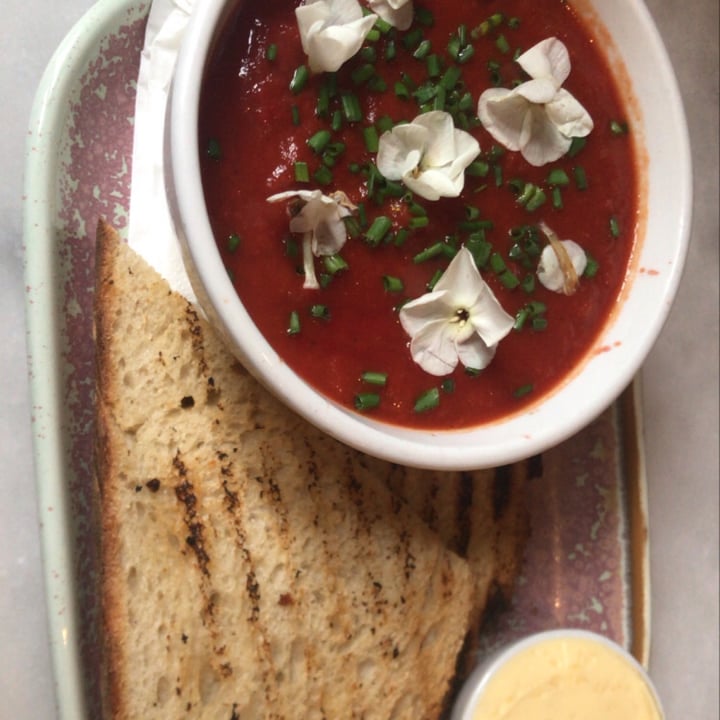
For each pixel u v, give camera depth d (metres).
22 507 0.27
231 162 0.22
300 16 0.22
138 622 0.24
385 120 0.23
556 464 0.30
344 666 0.27
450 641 0.28
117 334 0.24
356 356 0.23
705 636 0.33
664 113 0.25
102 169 0.25
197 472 0.25
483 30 0.24
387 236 0.23
